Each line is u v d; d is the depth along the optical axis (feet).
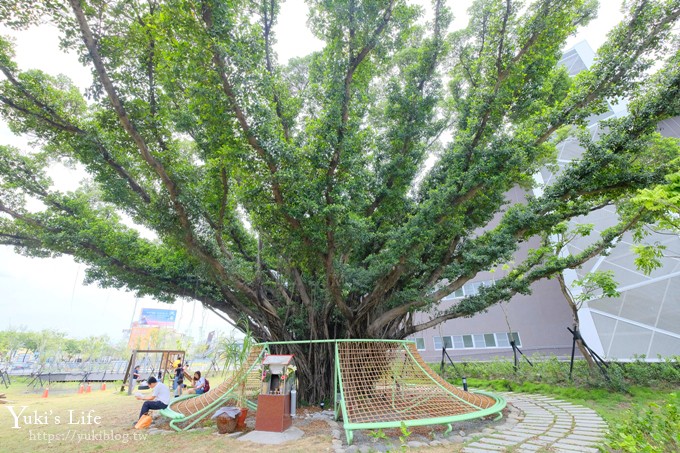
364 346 29.94
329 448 19.86
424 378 29.71
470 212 34.60
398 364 30.22
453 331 73.77
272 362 24.63
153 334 135.23
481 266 32.76
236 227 39.01
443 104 42.68
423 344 77.30
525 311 66.69
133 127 24.82
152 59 28.48
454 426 24.71
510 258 32.71
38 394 55.88
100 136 28.86
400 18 29.45
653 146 33.78
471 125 30.63
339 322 36.37
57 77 32.04
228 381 31.07
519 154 28.55
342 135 26.43
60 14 23.56
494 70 31.04
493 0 29.86
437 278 36.40
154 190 30.73
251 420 27.81
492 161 28.32
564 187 31.78
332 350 35.47
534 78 31.91
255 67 24.90
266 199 27.04
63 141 30.60
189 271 39.24
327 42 30.68
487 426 24.99
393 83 34.35
